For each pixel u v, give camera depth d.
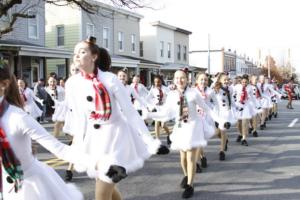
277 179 7.70
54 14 29.73
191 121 6.86
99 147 4.23
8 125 3.19
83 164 3.37
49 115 18.55
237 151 10.73
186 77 7.05
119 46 33.09
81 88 4.33
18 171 3.26
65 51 23.62
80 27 29.00
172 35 42.34
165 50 40.91
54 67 28.67
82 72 4.37
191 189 6.61
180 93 6.93
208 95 8.63
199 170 8.29
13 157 3.22
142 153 4.46
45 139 3.25
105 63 4.46
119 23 32.88
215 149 11.01
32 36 24.12
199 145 6.75
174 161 9.31
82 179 7.58
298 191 6.88
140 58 36.47
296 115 21.89
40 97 17.34
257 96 14.88
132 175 8.01
